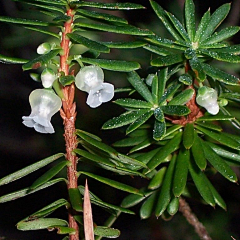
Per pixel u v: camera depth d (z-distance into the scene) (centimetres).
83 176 43
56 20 25
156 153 27
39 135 49
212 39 27
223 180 42
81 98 44
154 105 27
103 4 26
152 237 43
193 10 27
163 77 27
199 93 26
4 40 39
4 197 25
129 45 26
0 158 49
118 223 44
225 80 26
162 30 37
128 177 45
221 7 27
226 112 28
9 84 52
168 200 27
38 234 43
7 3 41
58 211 45
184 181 26
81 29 26
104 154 26
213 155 27
